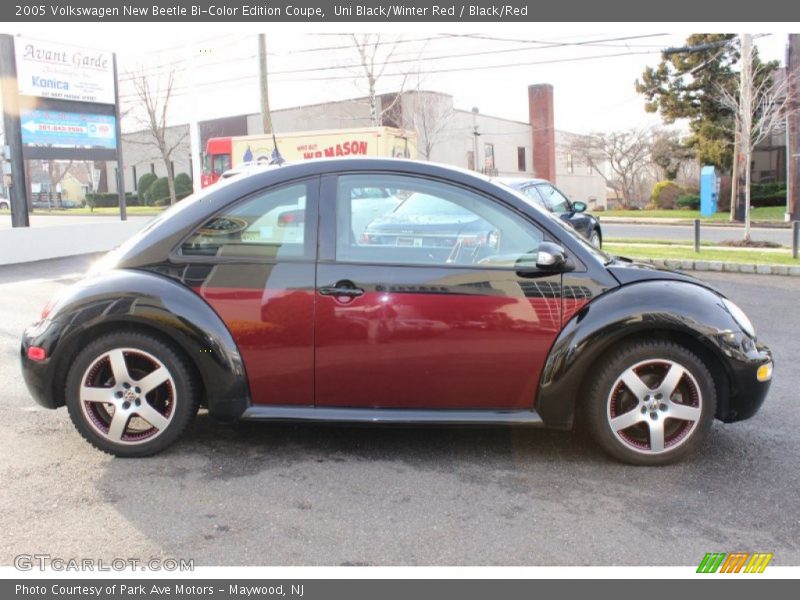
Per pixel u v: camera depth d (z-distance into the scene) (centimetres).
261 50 2436
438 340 379
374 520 328
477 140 4194
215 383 383
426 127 3666
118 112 1897
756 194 3472
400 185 392
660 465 391
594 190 5300
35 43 1695
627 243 1794
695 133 3462
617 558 299
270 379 386
